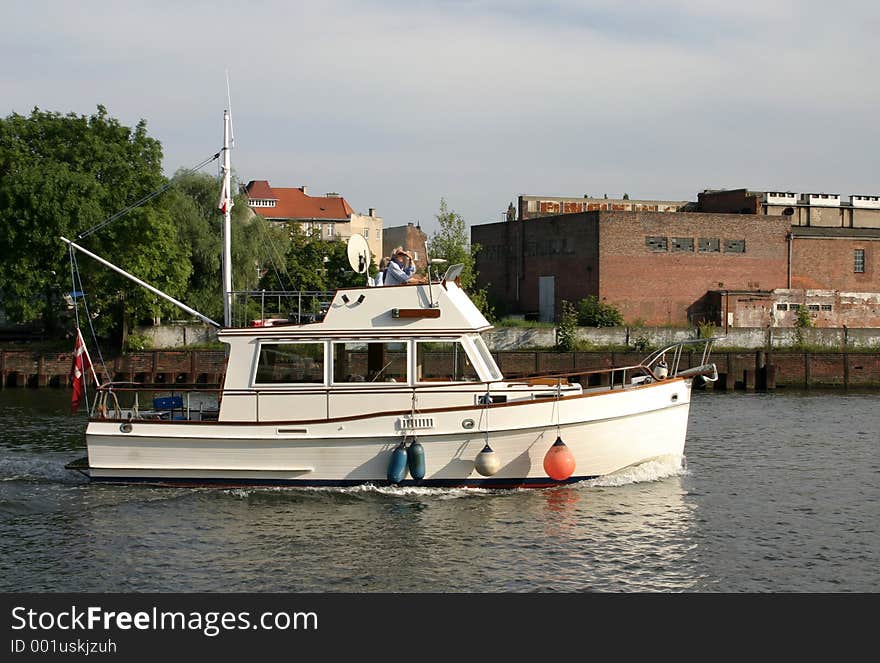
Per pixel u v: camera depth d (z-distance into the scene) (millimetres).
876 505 20484
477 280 73688
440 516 18500
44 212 45844
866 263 66562
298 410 19750
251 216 61750
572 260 63156
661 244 61844
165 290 49000
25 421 33125
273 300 58781
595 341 52531
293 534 17547
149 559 16422
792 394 45781
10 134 49344
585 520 18422
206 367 47969
